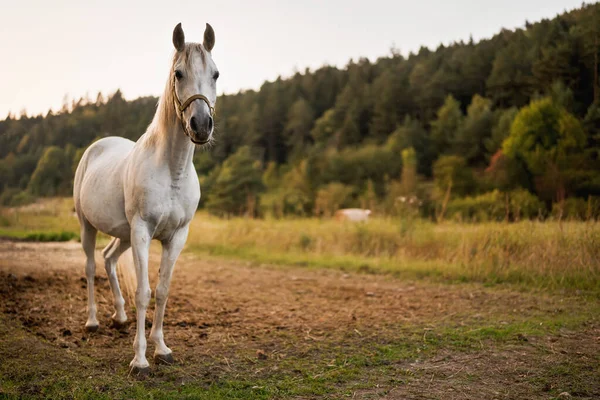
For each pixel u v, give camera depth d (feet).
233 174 129.18
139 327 11.13
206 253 34.47
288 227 40.52
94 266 14.39
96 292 18.69
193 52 10.78
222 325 15.30
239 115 298.35
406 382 10.64
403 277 25.05
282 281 24.03
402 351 12.84
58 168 64.44
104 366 11.25
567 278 21.77
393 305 18.61
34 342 12.47
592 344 13.20
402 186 109.09
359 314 17.08
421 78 258.98
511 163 89.20
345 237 34.58
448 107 205.87
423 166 180.45
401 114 247.29
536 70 173.88
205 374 10.97
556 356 12.21
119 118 70.13
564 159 86.22
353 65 348.79
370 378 10.91
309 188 148.56
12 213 55.21
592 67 154.20
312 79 331.98
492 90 208.23
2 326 13.50
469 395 9.86
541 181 80.74
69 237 38.81
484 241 26.84
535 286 21.57
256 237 37.63
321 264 29.19
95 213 13.14
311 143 272.51
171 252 11.93
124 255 14.62
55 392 9.55
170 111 11.10
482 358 12.20
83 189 13.82
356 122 260.83
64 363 11.21
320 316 16.78
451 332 14.49
